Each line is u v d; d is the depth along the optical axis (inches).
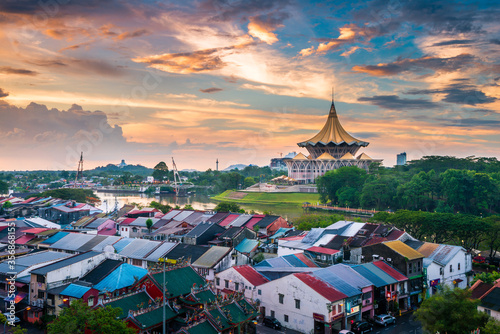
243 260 3639.3
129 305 2236.7
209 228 4552.2
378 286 2812.5
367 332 2544.3
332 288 2598.4
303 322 2568.9
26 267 3097.9
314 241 4163.4
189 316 2252.7
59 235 4498.0
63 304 2691.9
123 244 4045.3
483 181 7455.7
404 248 3336.6
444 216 4665.4
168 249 3745.1
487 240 4456.2
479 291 2610.7
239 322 2197.3
